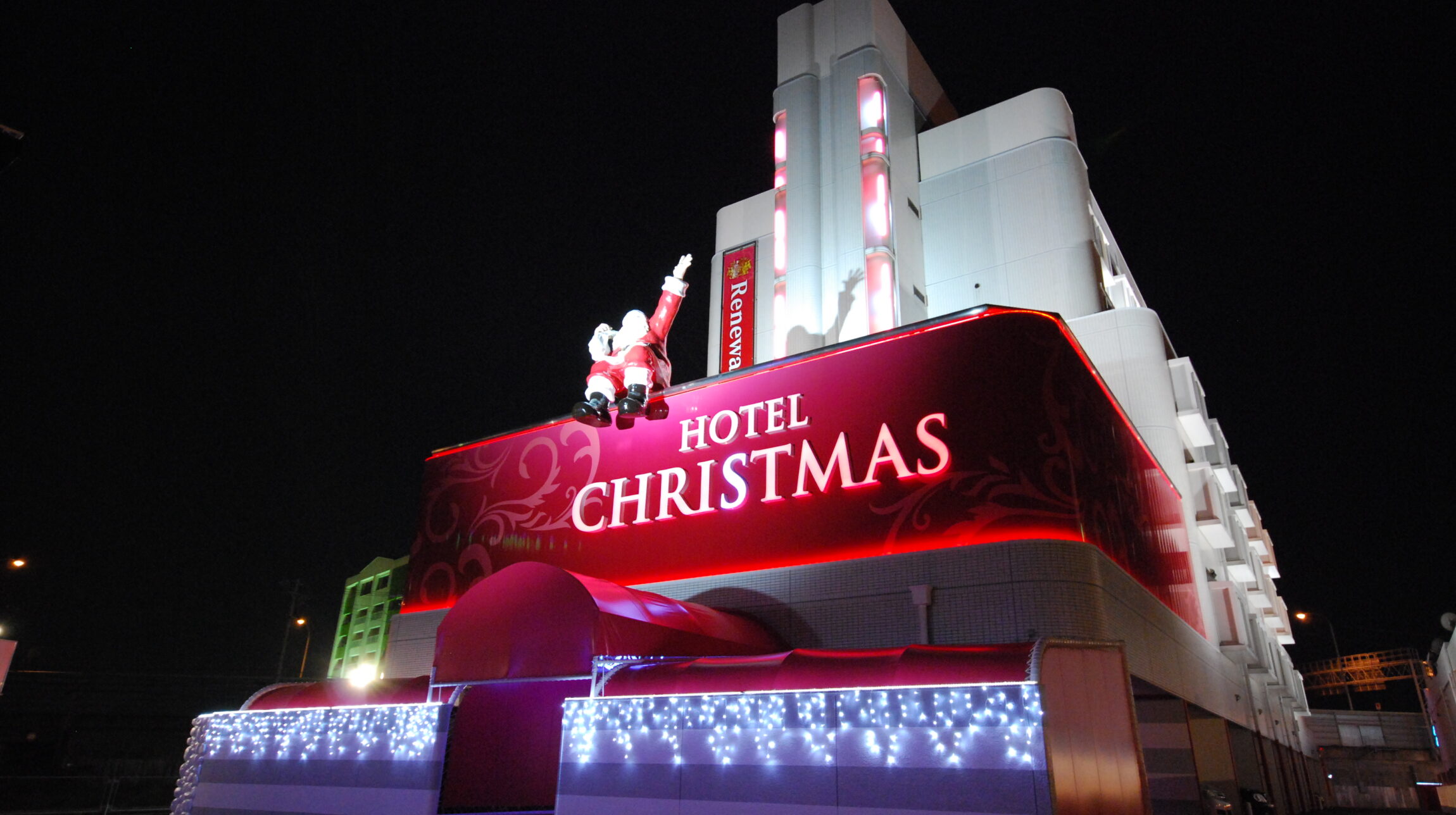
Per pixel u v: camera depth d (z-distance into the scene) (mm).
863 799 9172
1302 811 33125
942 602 12367
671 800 10297
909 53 25969
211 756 14852
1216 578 21562
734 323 25906
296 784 13352
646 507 15961
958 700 8969
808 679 9812
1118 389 20641
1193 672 17375
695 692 10500
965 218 23719
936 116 26922
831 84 24047
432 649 17688
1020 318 13414
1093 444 13539
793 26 25078
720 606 14367
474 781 12336
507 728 12992
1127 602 13539
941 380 13586
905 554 12930
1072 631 11430
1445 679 47250
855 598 13125
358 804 12469
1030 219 22906
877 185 22094
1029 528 12117
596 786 10883
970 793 8633
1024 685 8680
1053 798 8195
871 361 14414
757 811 9719
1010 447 12688
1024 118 23969
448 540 18562
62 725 42719
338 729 13219
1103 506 13297
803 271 22109
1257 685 25625
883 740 9250
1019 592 11828
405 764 12211
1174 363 21531
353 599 68312
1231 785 19359
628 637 11227
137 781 26719
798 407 14867
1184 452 21188
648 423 16609
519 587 11852
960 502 12727
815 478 14188
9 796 24031
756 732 10016
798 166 23219
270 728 14125
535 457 18000
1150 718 16266
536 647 11391
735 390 15758
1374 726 60969
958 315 13852
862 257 21656
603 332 15367
